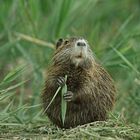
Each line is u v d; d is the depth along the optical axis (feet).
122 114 38.58
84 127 33.78
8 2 57.67
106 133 33.14
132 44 48.85
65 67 35.65
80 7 55.42
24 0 52.54
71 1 52.70
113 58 46.26
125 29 58.95
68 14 52.65
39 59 50.70
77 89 35.27
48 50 50.55
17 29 54.24
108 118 37.27
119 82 48.60
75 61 35.24
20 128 36.37
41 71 47.67
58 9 52.85
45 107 36.14
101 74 36.52
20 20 54.19
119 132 33.17
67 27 52.85
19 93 47.47
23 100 45.65
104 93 36.27
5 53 52.26
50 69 36.35
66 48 35.81
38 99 44.27
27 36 51.55
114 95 37.47
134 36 49.26
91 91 35.37
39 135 34.19
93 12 61.72
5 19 55.26
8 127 36.45
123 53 46.37
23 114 40.45
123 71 49.60
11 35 52.54
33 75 48.24
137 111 43.60
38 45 51.13
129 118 40.78
